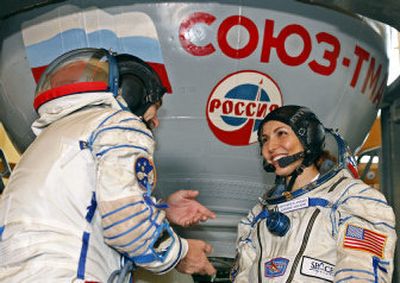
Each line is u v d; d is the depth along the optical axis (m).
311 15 2.65
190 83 2.58
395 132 3.58
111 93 1.83
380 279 1.77
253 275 1.93
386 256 1.81
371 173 4.06
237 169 2.67
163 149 2.64
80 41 2.64
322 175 1.95
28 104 2.80
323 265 1.83
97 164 1.69
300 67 2.63
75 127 1.76
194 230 2.81
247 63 2.58
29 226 1.67
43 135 1.81
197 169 2.67
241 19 2.56
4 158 3.46
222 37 2.55
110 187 1.65
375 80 2.96
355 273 1.75
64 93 1.80
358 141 3.05
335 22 2.70
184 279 2.24
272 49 2.59
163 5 2.57
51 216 1.68
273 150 2.00
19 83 2.79
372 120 3.10
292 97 2.65
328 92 2.72
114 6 2.61
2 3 2.66
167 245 1.76
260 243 1.96
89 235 1.69
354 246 1.80
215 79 2.57
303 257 1.84
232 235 2.82
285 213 1.95
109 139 1.69
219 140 2.62
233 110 2.60
